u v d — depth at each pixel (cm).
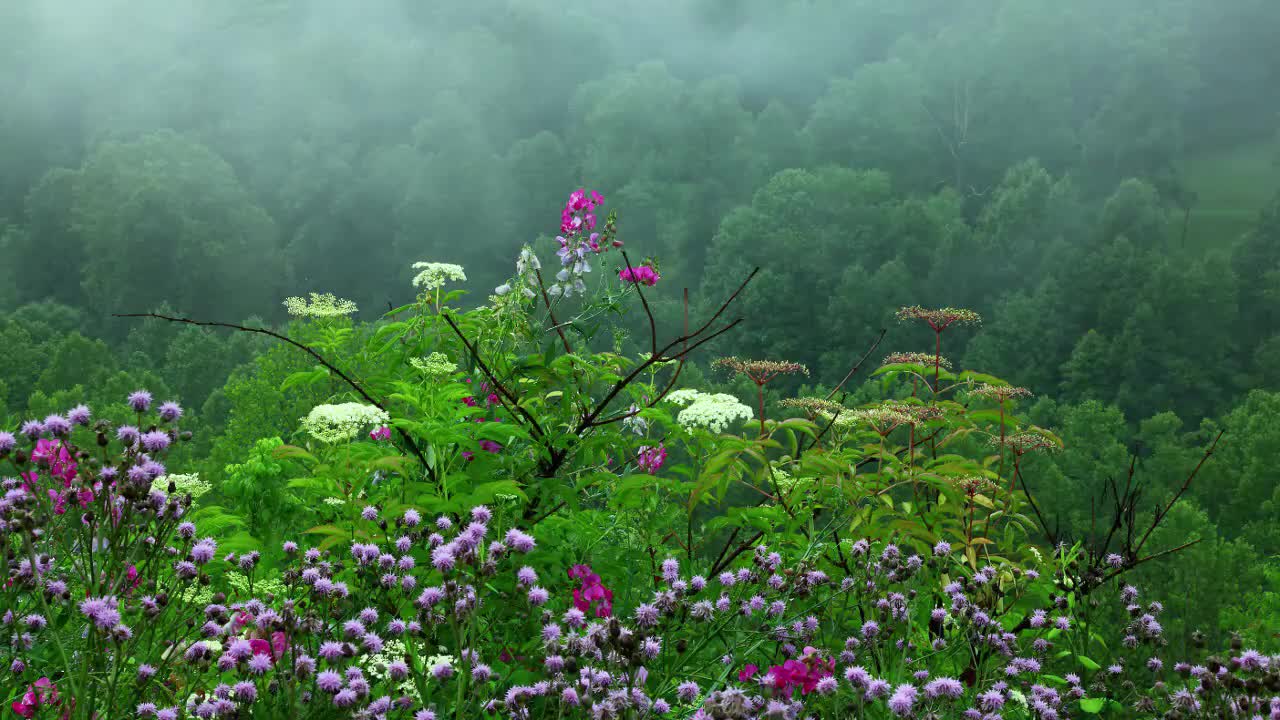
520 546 243
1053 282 9775
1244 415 5784
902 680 284
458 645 230
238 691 214
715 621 288
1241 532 4481
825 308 9950
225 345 9069
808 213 10638
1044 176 11075
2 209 15638
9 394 7294
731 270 9956
